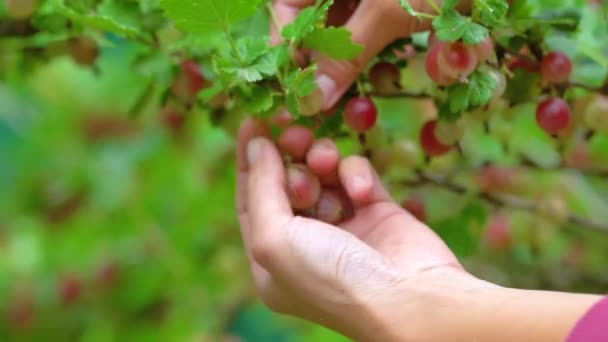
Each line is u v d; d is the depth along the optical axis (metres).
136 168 1.77
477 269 1.44
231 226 1.59
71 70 1.89
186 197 1.61
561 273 1.43
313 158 1.07
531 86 1.09
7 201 1.98
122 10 1.12
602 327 0.92
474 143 1.31
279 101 1.05
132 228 1.73
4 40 1.18
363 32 1.06
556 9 1.12
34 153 1.96
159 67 1.13
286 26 1.04
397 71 1.09
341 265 1.00
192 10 1.03
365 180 1.06
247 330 1.75
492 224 1.41
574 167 1.29
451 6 1.02
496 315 0.95
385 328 0.98
